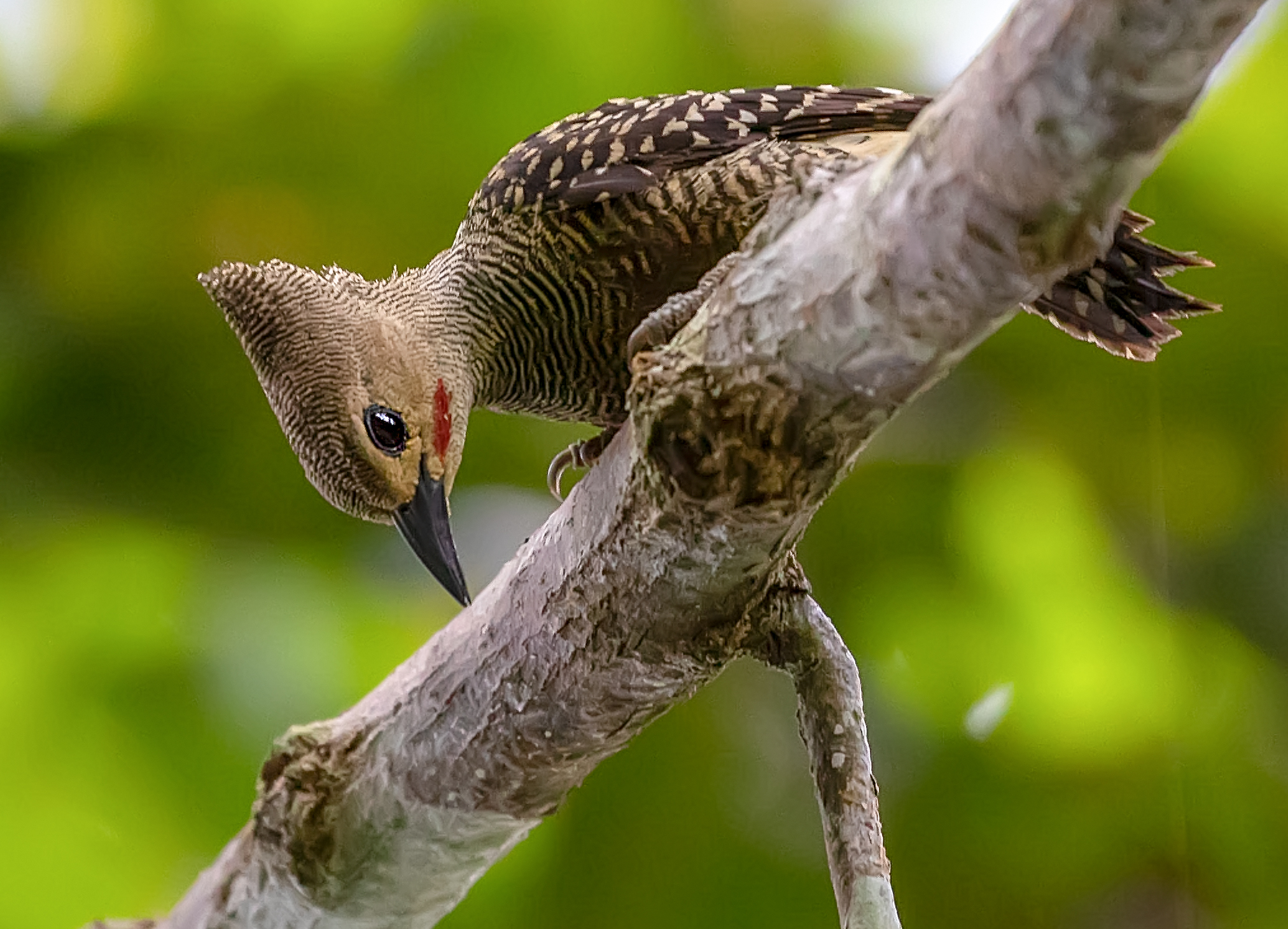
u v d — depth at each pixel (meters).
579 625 3.03
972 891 3.14
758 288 3.00
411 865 3.04
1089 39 2.67
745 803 3.14
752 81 3.14
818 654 3.04
